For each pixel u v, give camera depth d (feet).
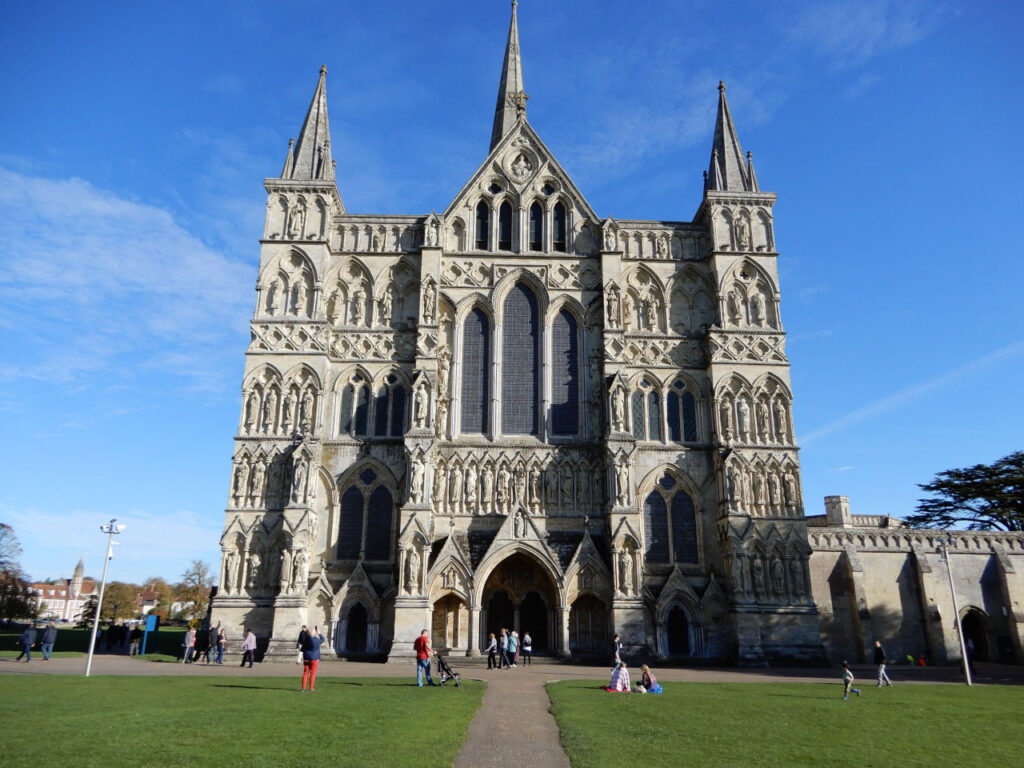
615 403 199.00
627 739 76.23
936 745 76.84
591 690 120.06
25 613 426.10
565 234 224.53
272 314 206.80
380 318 212.64
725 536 194.39
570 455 202.80
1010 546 220.64
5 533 426.51
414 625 177.37
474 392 209.97
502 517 197.16
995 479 272.72
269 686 116.37
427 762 63.21
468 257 217.97
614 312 209.56
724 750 71.41
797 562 192.65
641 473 202.80
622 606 181.37
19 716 80.23
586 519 190.29
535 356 213.66
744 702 107.24
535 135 230.89
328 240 213.46
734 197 223.92
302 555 184.24
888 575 214.90
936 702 111.45
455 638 184.55
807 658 184.44
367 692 110.32
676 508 202.08
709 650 187.32
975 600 216.13
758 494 197.88
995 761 69.72
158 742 67.72
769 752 70.95
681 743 74.54
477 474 200.23
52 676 123.44
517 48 282.36
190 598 607.78
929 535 219.20
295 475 189.16
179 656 182.29
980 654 216.54
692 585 193.67
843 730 84.38
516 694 114.93
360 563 188.44
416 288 216.54
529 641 172.96
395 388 208.03
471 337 214.69
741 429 203.41
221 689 110.32
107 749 64.44
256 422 197.77
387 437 202.18
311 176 221.66
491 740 77.00
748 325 212.84
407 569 181.57
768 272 217.56
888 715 96.78
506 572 194.39
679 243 225.15
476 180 225.97
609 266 213.87
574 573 185.26
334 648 181.78
